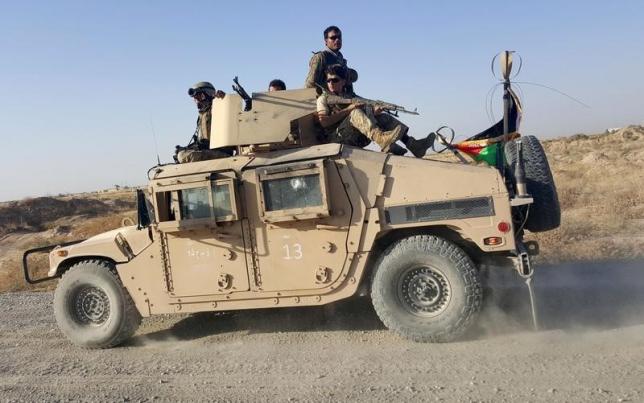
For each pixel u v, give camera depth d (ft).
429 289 19.33
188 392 16.81
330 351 19.45
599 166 74.13
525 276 18.83
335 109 22.67
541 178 20.67
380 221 19.74
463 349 18.22
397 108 22.12
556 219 20.77
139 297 22.12
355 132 23.08
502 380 15.23
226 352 20.65
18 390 18.22
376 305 19.67
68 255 23.09
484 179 19.10
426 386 15.38
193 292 21.50
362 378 16.52
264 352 20.13
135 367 19.94
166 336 23.81
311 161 20.02
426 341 19.20
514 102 21.09
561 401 13.53
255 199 20.74
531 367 15.96
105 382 18.47
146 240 22.04
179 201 21.24
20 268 49.85
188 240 21.48
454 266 18.80
